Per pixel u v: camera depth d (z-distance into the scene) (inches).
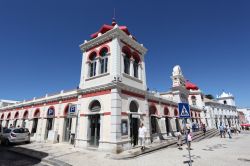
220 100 2314.2
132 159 387.5
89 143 536.4
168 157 407.2
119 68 542.3
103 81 552.1
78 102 605.9
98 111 540.7
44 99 834.2
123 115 513.0
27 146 590.6
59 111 719.1
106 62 582.9
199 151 491.5
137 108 601.9
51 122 758.5
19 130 651.5
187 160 374.0
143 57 700.7
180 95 1066.7
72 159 389.1
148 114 644.1
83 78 626.5
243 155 428.1
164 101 856.9
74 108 589.3
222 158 393.1
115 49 551.8
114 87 506.9
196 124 1144.2
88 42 639.1
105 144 478.3
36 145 609.0
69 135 652.1
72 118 643.5
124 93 538.3
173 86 1085.1
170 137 803.4
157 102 789.2
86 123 553.3
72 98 679.7
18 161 387.5
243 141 740.7
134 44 645.9
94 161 369.7
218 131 1195.9
